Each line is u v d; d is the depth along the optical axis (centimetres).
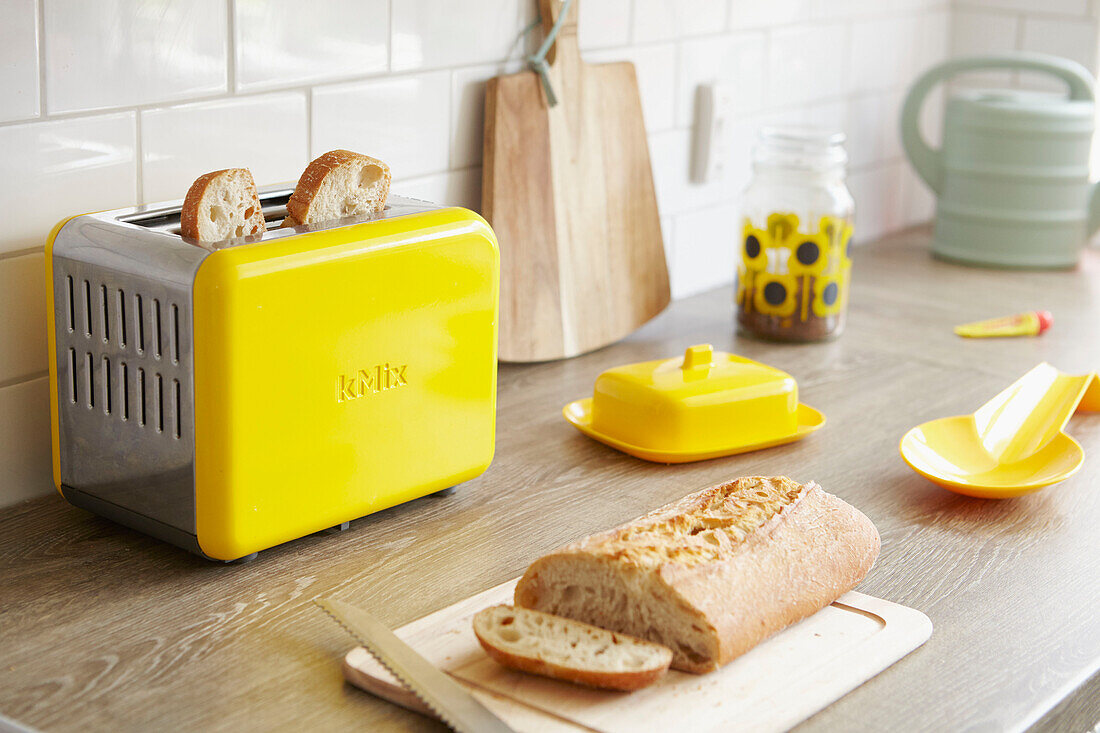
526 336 120
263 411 74
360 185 84
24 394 88
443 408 86
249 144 99
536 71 117
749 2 145
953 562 85
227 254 72
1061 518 93
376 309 79
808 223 128
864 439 106
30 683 66
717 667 66
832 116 165
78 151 87
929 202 189
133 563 80
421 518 88
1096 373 110
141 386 76
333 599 76
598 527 88
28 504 89
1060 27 175
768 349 130
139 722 63
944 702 68
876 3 167
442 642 70
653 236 131
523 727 62
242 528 75
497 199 116
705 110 142
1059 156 158
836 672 68
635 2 130
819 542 74
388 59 108
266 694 66
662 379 101
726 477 98
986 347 132
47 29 83
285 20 99
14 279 85
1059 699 69
